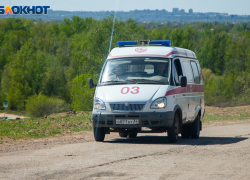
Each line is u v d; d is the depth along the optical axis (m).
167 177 10.81
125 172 11.55
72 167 12.46
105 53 87.81
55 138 22.88
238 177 10.84
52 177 10.93
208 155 15.09
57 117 36.00
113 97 19.17
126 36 88.94
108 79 20.31
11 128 26.72
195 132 23.62
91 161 13.61
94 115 19.52
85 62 88.62
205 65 182.88
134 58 20.70
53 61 150.12
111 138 23.56
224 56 178.25
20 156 15.27
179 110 20.31
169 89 19.30
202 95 26.11
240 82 101.62
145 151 16.19
